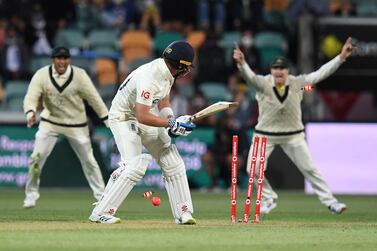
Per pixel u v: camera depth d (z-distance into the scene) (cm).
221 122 7250
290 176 7219
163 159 3625
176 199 3634
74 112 4866
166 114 3588
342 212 4969
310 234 3244
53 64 4794
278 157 7200
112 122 3625
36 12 8506
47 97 4816
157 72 3469
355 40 8075
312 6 8669
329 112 8206
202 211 4841
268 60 8469
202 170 7262
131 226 3475
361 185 7188
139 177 3575
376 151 7188
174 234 3148
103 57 8288
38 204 5431
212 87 8131
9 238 2994
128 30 8556
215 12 8694
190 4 8669
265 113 4809
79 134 4891
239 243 2909
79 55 8269
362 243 2970
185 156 7250
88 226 3456
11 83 8038
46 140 4878
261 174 3803
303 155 4819
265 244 2894
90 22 8688
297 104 4781
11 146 7144
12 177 7162
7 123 7138
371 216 4622
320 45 8138
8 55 8150
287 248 2795
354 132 7188
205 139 7269
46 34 8400
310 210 5159
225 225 3594
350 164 7188
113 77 8169
